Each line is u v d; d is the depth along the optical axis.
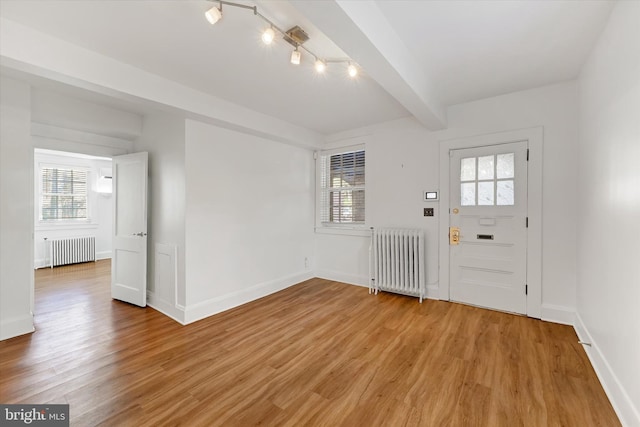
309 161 4.68
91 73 2.06
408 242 3.62
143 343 2.46
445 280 3.50
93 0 1.55
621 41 1.61
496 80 2.71
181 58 2.18
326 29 1.54
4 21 1.70
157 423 1.55
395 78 2.08
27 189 2.62
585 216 2.38
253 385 1.89
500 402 1.71
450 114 3.40
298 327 2.80
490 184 3.16
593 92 2.15
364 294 3.84
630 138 1.50
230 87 2.72
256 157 3.75
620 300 1.61
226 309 3.30
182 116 2.89
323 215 4.77
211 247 3.19
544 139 2.85
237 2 1.59
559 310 2.80
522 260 2.99
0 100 2.44
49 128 3.02
